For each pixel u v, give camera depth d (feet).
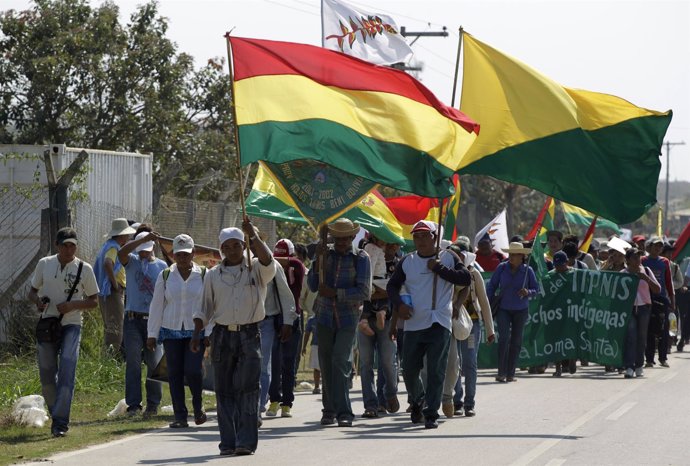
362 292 74.49
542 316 118.11
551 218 143.74
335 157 72.59
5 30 187.93
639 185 83.97
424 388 81.41
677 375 114.83
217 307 63.36
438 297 74.59
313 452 63.57
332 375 75.92
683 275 155.22
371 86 74.59
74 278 71.41
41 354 71.61
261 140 71.26
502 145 81.97
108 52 190.90
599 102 83.51
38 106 187.73
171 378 75.46
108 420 79.97
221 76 207.10
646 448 64.28
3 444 67.36
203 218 140.26
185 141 197.67
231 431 63.46
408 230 126.82
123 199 133.80
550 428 73.10
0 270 119.96
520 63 82.23
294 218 108.27
